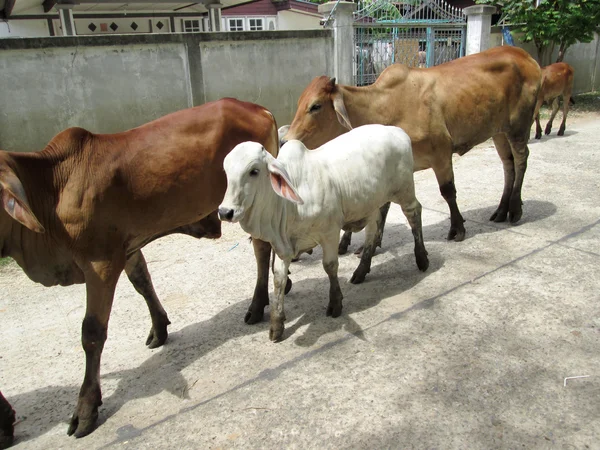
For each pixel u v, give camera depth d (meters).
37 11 12.59
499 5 13.36
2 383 3.36
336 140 3.77
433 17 10.69
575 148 8.60
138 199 3.08
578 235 4.95
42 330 3.97
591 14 12.20
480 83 4.92
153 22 14.40
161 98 7.61
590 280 4.08
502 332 3.48
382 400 2.91
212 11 13.55
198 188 3.32
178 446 2.71
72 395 3.22
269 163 3.01
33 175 2.80
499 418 2.72
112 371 3.40
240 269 4.81
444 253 4.74
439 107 4.73
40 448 2.78
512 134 5.20
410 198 4.12
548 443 2.54
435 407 2.83
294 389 3.06
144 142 3.13
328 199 3.47
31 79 6.58
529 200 6.05
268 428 2.77
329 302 3.82
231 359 3.40
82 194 2.87
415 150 4.79
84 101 7.01
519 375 3.05
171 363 3.43
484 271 4.33
